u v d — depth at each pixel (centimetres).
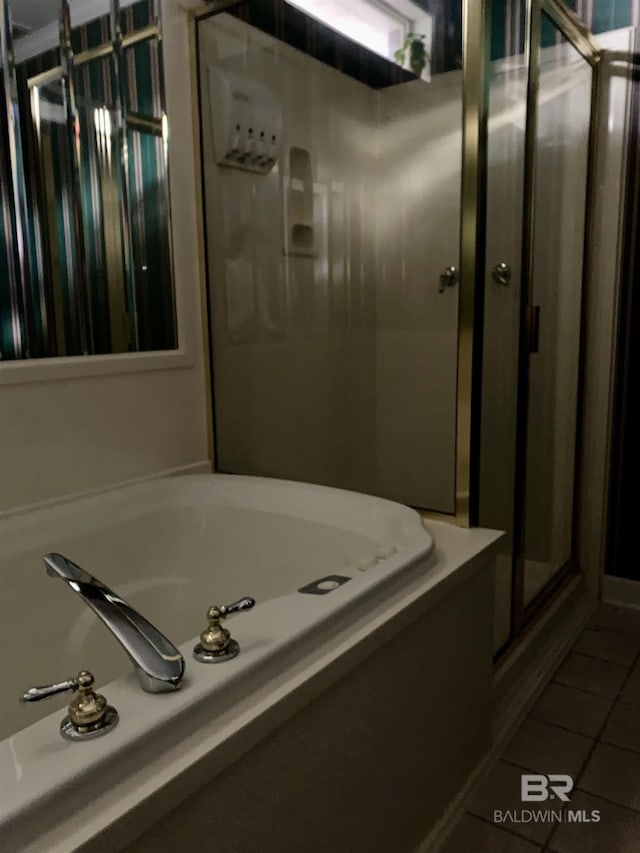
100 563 142
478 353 150
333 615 91
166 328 171
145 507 154
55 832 57
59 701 122
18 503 138
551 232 186
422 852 118
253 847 78
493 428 159
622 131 200
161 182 165
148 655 73
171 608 152
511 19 154
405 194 207
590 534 224
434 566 119
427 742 118
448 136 194
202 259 176
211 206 177
